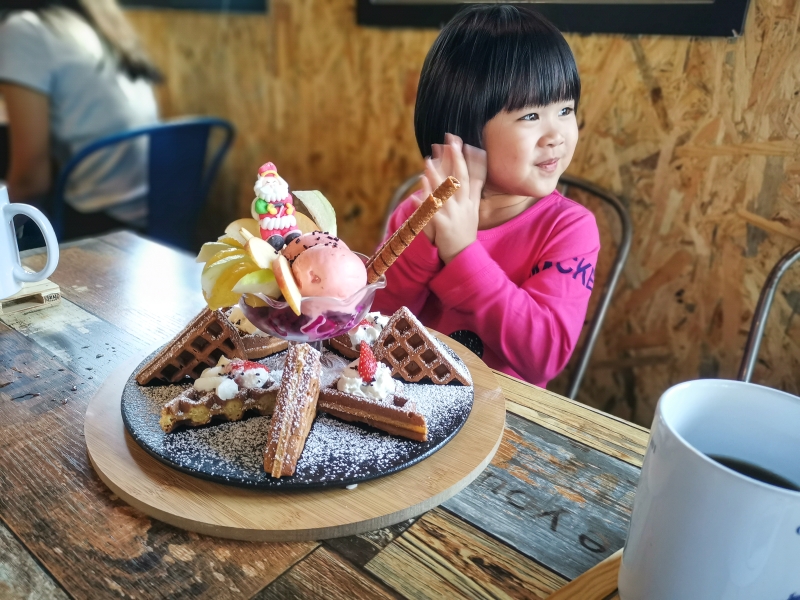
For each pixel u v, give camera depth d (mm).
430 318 1163
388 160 1880
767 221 1230
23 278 864
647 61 1296
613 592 452
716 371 1383
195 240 2662
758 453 416
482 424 655
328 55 1917
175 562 481
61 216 1956
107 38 2129
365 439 603
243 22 2143
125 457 583
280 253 618
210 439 596
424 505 539
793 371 1272
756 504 323
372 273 645
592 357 1575
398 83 1752
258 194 638
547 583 475
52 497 545
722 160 1257
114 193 2219
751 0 1145
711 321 1361
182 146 2055
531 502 562
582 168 1458
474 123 957
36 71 1967
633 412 1540
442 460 593
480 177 1005
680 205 1338
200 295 998
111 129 2156
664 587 376
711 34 1188
